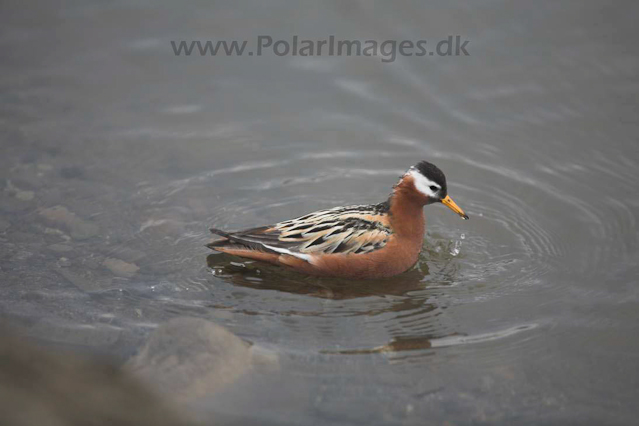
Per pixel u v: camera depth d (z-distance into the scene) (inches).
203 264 549.3
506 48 776.9
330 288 528.4
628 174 636.7
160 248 561.9
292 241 529.7
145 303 499.2
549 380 434.0
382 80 756.0
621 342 465.4
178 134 693.9
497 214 609.0
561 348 461.4
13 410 340.2
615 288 518.3
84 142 675.4
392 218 538.6
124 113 715.4
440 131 698.8
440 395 419.8
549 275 536.7
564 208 609.3
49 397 361.1
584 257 554.9
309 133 700.0
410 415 403.2
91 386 384.8
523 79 744.3
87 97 730.8
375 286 531.8
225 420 390.3
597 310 496.4
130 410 377.4
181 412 388.8
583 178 637.3
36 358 396.2
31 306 485.7
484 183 642.2
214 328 442.6
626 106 704.4
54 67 762.8
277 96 741.9
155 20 824.3
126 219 589.6
